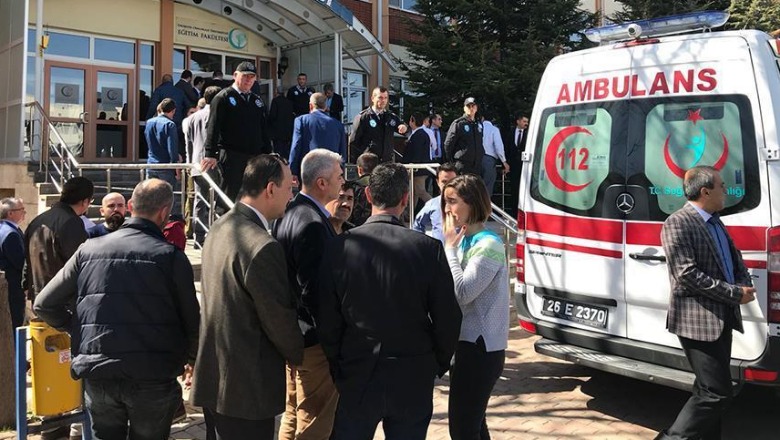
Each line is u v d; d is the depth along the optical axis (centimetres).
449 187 337
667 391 521
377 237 279
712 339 342
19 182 960
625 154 454
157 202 315
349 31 1411
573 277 477
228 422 281
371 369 268
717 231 360
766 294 385
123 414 311
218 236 289
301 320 333
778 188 386
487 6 1432
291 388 369
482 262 321
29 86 1157
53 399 375
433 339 280
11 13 1054
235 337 276
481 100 1427
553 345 484
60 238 510
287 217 337
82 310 297
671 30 478
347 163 879
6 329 450
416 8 1545
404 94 1531
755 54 405
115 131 1287
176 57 1362
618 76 466
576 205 479
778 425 452
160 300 299
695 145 422
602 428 449
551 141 504
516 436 435
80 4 1219
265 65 1516
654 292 428
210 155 635
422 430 276
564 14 1484
